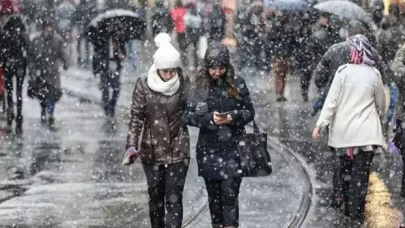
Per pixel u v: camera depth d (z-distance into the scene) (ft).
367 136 67.41
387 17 123.85
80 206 75.66
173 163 60.39
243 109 59.88
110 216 72.28
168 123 60.29
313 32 152.87
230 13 197.47
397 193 78.07
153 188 61.16
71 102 149.69
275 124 123.54
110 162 96.22
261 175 59.88
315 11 161.27
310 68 149.79
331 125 68.64
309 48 150.41
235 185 59.67
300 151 102.53
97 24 134.92
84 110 140.26
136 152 60.13
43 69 126.00
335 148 68.59
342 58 73.72
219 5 200.44
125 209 74.69
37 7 152.97
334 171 73.61
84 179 87.15
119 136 114.62
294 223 69.15
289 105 144.56
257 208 74.43
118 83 133.69
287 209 73.97
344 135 67.87
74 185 84.23
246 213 72.84
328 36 148.87
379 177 84.84
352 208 68.28
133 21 138.92
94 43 134.82
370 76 67.56
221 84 59.72
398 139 75.82
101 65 133.49
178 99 60.23
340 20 147.43
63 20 159.84
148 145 60.44
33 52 125.49
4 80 122.42
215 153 59.67
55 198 78.69
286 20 158.92
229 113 59.00
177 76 60.13
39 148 105.19
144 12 211.20
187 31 202.18
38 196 79.56
